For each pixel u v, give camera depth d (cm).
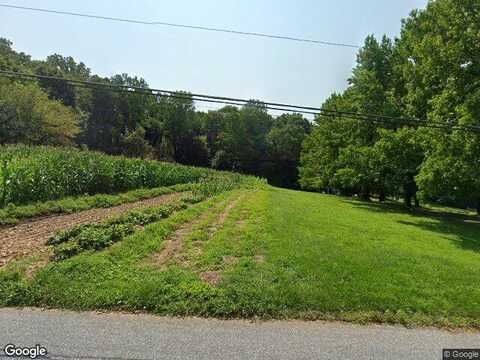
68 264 521
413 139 1630
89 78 5578
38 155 1375
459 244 1065
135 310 415
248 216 1078
